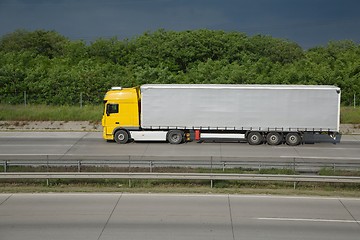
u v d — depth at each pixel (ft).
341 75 162.20
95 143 96.27
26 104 141.18
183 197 53.52
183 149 89.10
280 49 205.05
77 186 58.85
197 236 40.86
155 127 94.27
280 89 91.35
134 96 94.94
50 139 101.60
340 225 44.24
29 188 57.16
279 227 43.42
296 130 92.22
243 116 92.63
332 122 91.45
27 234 41.37
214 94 92.48
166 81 155.53
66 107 133.39
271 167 66.80
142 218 45.78
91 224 44.01
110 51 200.95
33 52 207.41
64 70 165.07
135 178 58.18
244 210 48.65
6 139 101.65
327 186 59.62
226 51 190.60
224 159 74.49
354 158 80.23
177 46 187.01
